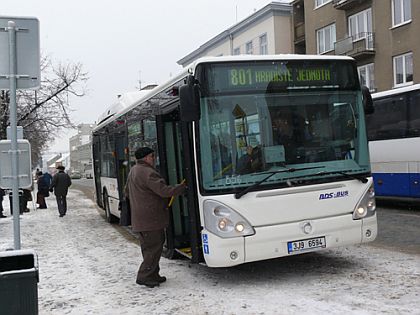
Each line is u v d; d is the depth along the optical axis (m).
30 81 5.84
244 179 6.29
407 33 25.78
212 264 6.21
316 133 6.70
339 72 6.99
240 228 6.15
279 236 6.27
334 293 5.96
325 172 6.60
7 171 5.77
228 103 6.38
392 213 13.98
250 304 5.73
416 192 13.93
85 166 77.81
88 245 10.71
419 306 5.36
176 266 7.83
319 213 6.50
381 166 15.14
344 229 6.64
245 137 6.39
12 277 4.14
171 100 7.32
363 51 27.89
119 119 11.88
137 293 6.51
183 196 8.05
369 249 8.56
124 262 8.60
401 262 7.44
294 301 5.73
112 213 13.83
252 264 7.73
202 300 6.00
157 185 6.46
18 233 5.75
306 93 6.75
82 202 25.38
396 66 26.91
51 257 9.47
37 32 5.87
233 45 43.03
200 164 6.28
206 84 6.33
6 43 5.74
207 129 6.29
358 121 7.00
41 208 21.19
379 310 5.27
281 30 38.06
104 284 7.12
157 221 6.68
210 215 6.19
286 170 6.42
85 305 6.14
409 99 14.16
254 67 6.54
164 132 7.79
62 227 14.20
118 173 11.98
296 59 6.76
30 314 4.19
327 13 32.09
